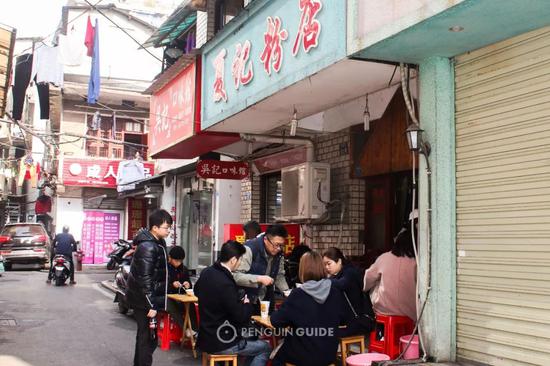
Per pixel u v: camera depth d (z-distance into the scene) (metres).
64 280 15.65
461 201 4.68
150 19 24.06
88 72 22.09
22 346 7.44
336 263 5.70
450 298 4.69
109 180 23.19
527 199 4.12
